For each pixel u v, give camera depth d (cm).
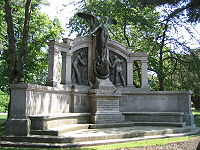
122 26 2362
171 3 1023
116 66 1673
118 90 1510
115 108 1488
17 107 1005
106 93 1457
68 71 1434
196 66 2072
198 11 1002
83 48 1565
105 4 2289
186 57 2209
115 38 2533
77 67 1509
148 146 907
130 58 1720
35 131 985
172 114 1477
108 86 1491
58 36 2233
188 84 2198
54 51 1323
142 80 1698
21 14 1994
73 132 1097
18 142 930
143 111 1634
